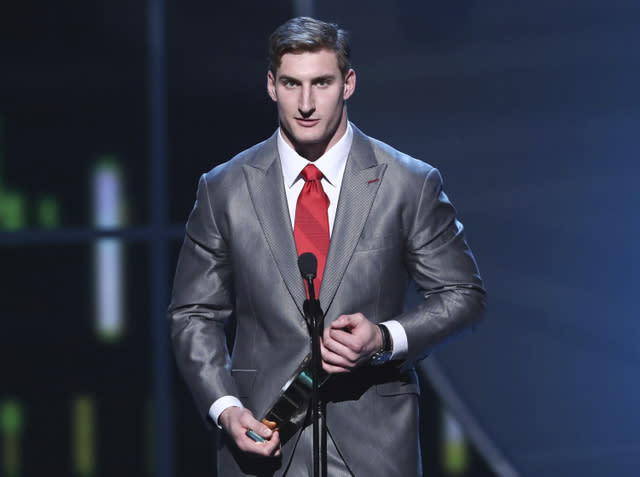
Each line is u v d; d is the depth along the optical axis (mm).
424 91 10477
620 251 9852
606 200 9883
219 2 12992
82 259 13023
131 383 13008
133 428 12953
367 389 5684
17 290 13008
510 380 10406
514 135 10188
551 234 10078
